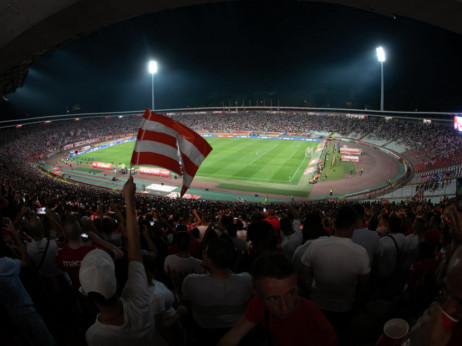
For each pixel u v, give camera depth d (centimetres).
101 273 288
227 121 10894
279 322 279
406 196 4019
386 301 579
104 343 304
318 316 281
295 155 7031
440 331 205
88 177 5691
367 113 9706
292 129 9750
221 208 2681
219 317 410
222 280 407
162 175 5562
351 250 441
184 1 505
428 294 522
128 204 372
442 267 364
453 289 202
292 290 254
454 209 283
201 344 425
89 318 589
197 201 3397
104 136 9431
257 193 4775
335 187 4969
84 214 1422
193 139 507
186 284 412
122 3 454
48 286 612
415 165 5906
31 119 9281
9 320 485
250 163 6378
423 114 8631
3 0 398
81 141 8600
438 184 4203
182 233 543
